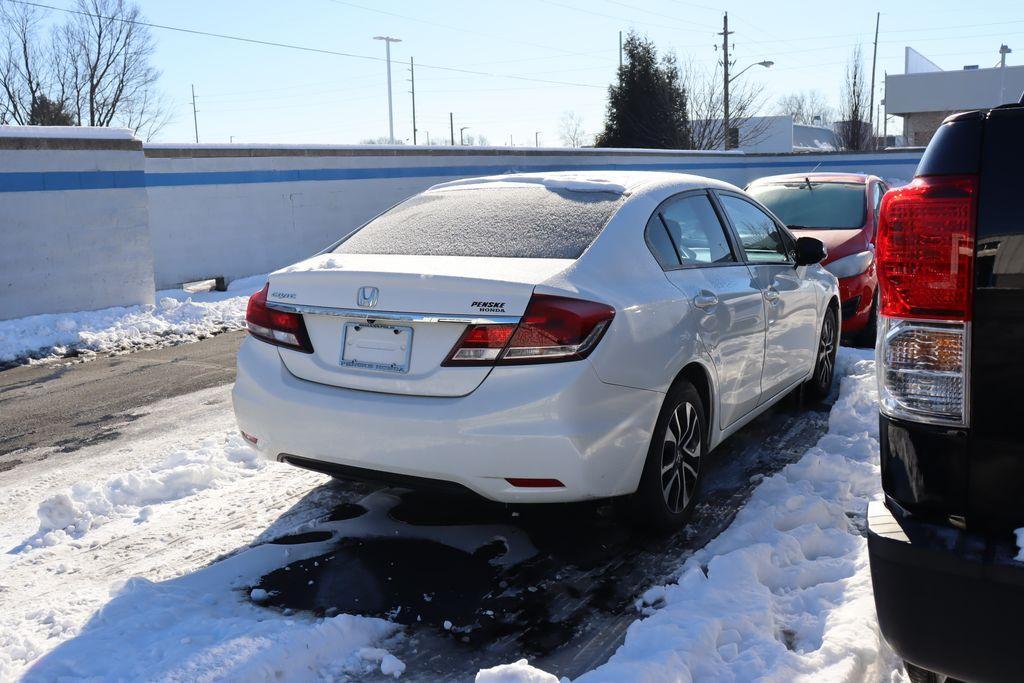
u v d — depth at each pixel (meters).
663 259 3.96
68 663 2.88
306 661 2.91
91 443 5.57
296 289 3.68
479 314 3.27
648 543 3.88
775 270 5.05
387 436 3.37
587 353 3.28
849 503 4.27
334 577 3.58
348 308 3.49
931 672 2.28
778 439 5.38
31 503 4.55
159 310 10.67
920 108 46.78
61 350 8.66
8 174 9.70
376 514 4.22
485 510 4.26
